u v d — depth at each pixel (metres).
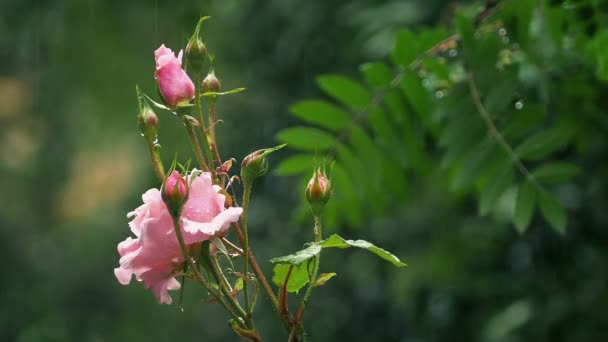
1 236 15.51
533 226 5.47
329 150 3.62
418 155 3.62
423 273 6.46
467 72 3.43
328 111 3.59
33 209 17.30
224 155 8.34
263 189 8.49
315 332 8.15
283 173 3.65
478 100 3.33
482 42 3.38
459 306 6.30
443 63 3.50
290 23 7.15
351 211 3.74
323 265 8.00
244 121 8.29
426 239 6.63
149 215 1.87
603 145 4.72
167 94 1.96
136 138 14.62
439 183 5.54
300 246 8.20
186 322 11.74
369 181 3.65
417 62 3.54
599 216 5.28
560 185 5.33
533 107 3.28
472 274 6.12
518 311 5.60
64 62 8.80
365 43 5.98
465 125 3.32
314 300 8.20
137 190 12.38
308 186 1.98
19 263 15.38
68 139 16.09
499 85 3.33
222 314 11.30
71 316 14.32
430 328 6.53
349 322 8.03
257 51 7.80
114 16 7.91
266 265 8.21
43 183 17.23
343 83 3.57
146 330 12.83
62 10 8.03
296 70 7.46
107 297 14.41
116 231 15.27
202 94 2.00
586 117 3.71
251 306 1.93
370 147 3.62
